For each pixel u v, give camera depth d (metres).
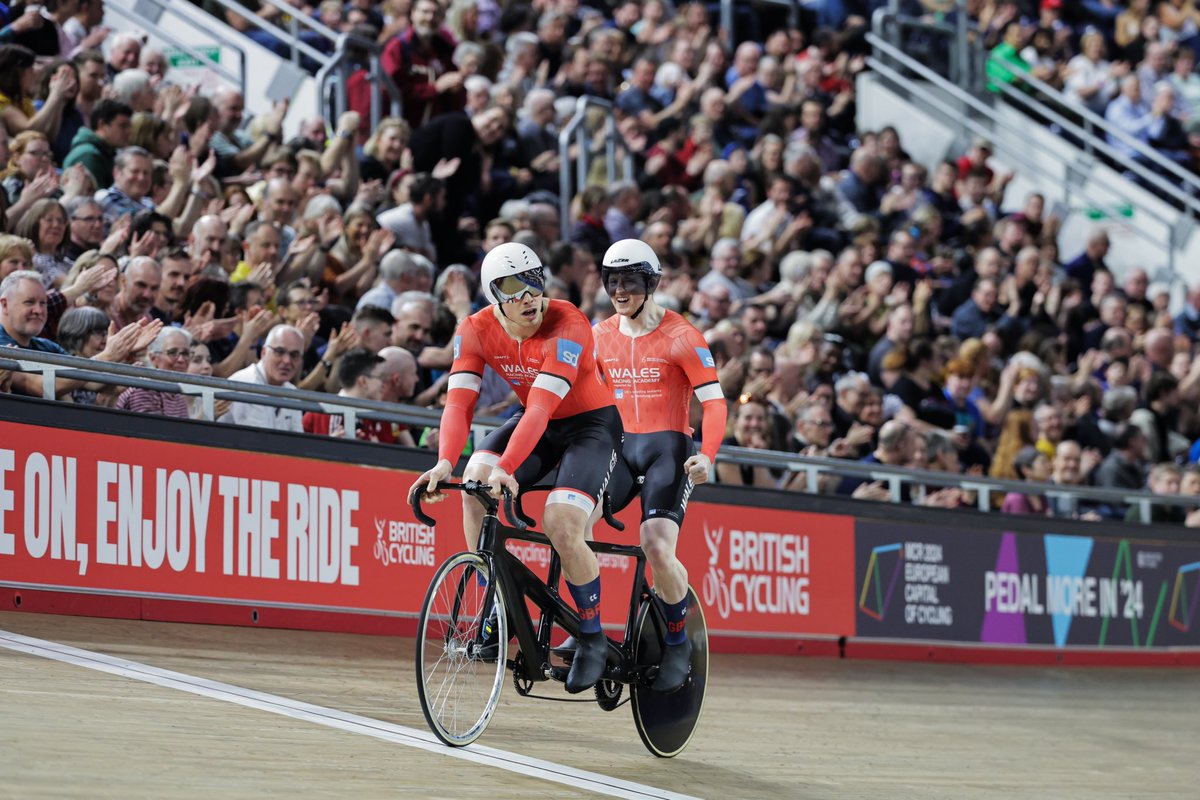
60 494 12.56
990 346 23.81
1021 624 20.16
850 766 11.46
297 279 16.97
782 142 25.25
